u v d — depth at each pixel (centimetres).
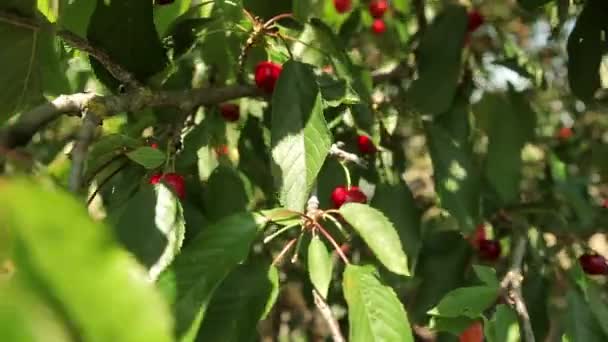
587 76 91
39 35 74
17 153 37
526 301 94
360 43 117
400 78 104
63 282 24
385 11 114
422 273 98
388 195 93
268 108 91
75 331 23
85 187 76
